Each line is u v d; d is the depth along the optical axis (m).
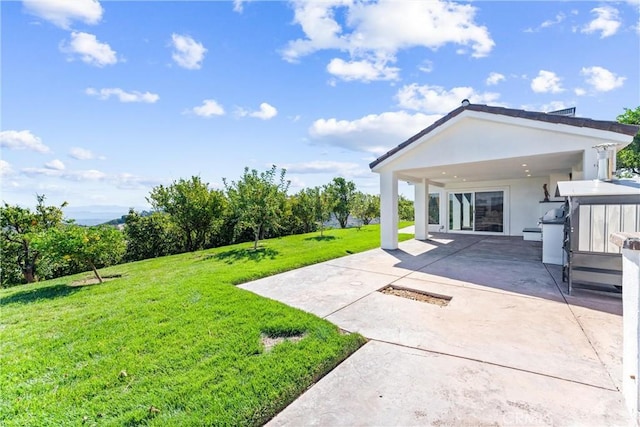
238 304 5.25
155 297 5.84
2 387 3.02
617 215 5.20
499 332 4.00
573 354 3.37
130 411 2.56
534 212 15.58
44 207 11.51
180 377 3.04
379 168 11.53
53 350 3.83
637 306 2.23
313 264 9.05
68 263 10.16
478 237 15.51
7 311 5.62
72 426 2.43
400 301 5.45
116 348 3.79
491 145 8.48
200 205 14.41
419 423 2.37
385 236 11.79
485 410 2.49
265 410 2.54
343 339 3.78
